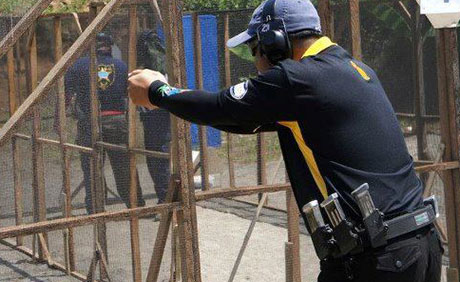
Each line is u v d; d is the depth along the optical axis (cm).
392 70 548
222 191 455
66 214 530
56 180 538
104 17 427
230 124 291
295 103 280
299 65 284
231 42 312
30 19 414
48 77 412
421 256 290
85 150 511
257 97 281
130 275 490
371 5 532
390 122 295
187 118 295
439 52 536
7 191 589
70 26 690
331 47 299
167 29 429
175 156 435
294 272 507
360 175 284
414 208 293
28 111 405
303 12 298
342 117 284
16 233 382
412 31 551
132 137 482
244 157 724
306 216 290
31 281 538
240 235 711
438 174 565
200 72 673
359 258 287
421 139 558
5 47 410
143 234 488
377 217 282
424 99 557
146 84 301
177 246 453
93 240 504
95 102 498
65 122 523
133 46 481
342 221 282
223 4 878
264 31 300
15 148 582
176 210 434
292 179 297
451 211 537
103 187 499
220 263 634
